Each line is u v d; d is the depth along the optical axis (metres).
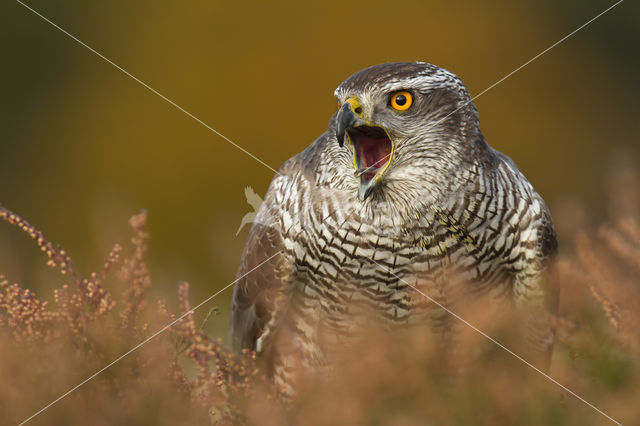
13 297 6.36
